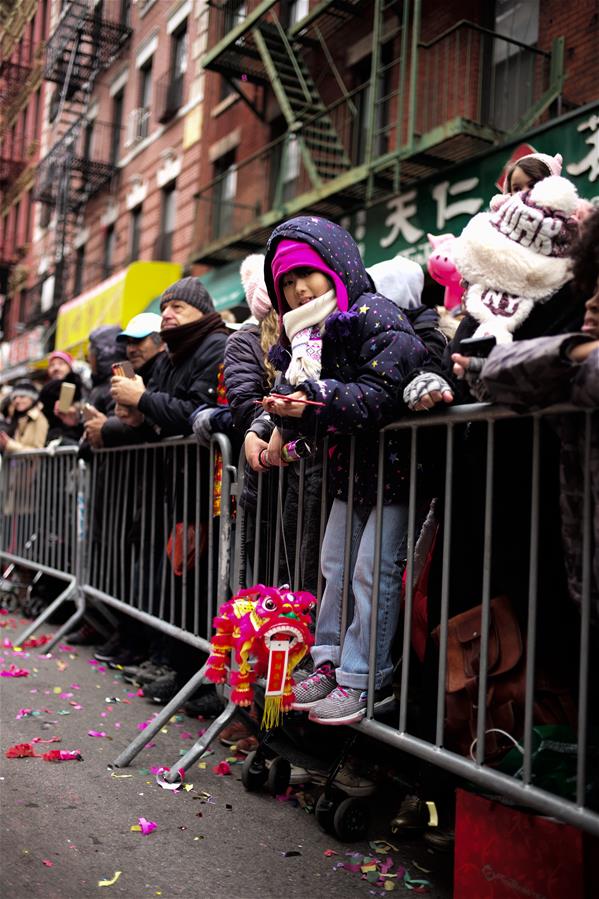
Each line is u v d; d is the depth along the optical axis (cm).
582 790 187
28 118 2767
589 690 217
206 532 397
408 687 274
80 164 1923
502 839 205
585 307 223
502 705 221
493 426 221
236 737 353
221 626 283
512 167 287
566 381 184
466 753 233
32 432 718
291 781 303
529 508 231
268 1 1220
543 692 218
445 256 409
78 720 377
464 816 215
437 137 899
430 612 256
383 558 265
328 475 290
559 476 222
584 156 736
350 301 272
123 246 1919
